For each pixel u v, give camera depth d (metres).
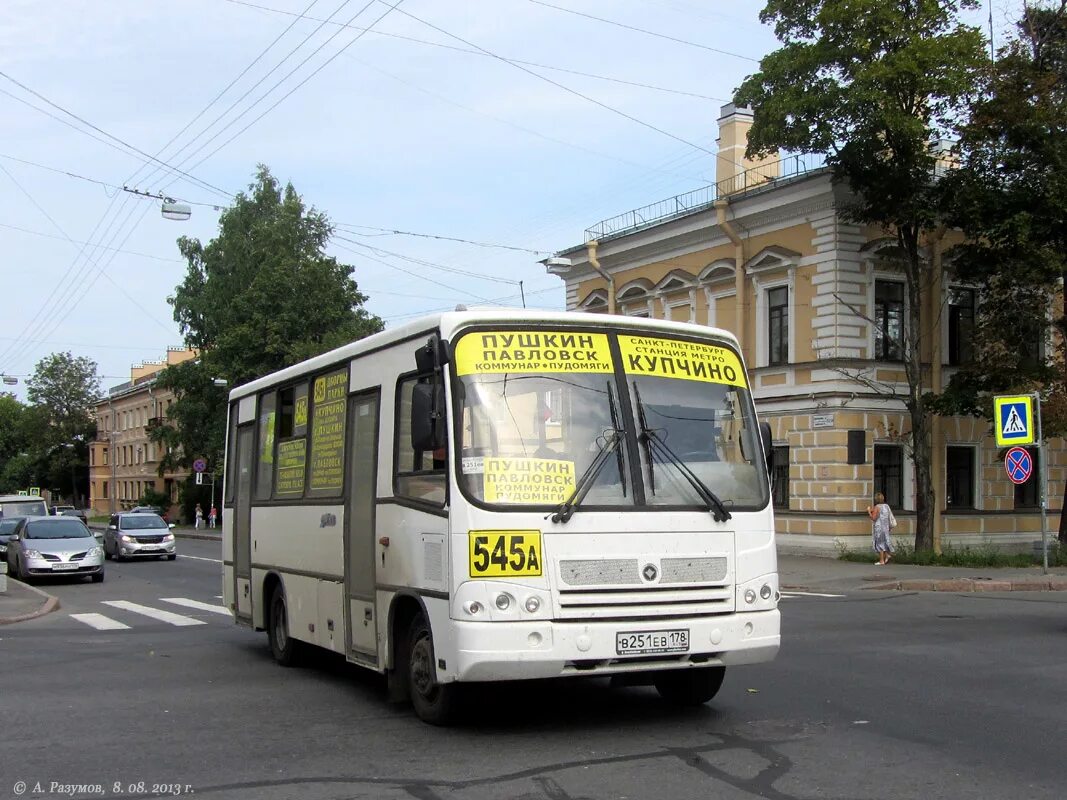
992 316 25.91
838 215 27.34
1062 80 24.61
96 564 25.16
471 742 7.38
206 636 14.49
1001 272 24.94
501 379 7.48
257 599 11.96
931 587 20.84
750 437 8.15
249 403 12.65
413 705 8.41
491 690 7.72
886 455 28.20
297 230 54.19
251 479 12.31
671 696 8.52
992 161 24.39
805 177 27.78
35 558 24.66
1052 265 23.77
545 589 7.09
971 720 7.90
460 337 7.56
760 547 7.82
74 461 99.75
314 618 10.08
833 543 27.25
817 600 18.69
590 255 35.97
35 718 8.55
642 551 7.35
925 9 23.39
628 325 8.00
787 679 9.74
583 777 6.39
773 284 29.48
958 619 15.12
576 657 7.04
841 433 27.36
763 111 24.70
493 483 7.20
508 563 7.07
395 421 8.41
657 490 7.54
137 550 34.16
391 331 8.66
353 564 9.09
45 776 6.70
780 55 24.47
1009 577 21.66
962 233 28.39
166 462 63.50
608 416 7.62
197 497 66.19
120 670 11.22
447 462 7.31
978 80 23.91
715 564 7.59
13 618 16.78
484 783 6.30
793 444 28.61
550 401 7.53
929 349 28.41
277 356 50.41
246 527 12.46
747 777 6.34
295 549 10.64
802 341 28.47
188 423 57.25
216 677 10.66
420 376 7.98
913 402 25.92
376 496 8.61
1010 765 6.59
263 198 57.22
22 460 103.69
